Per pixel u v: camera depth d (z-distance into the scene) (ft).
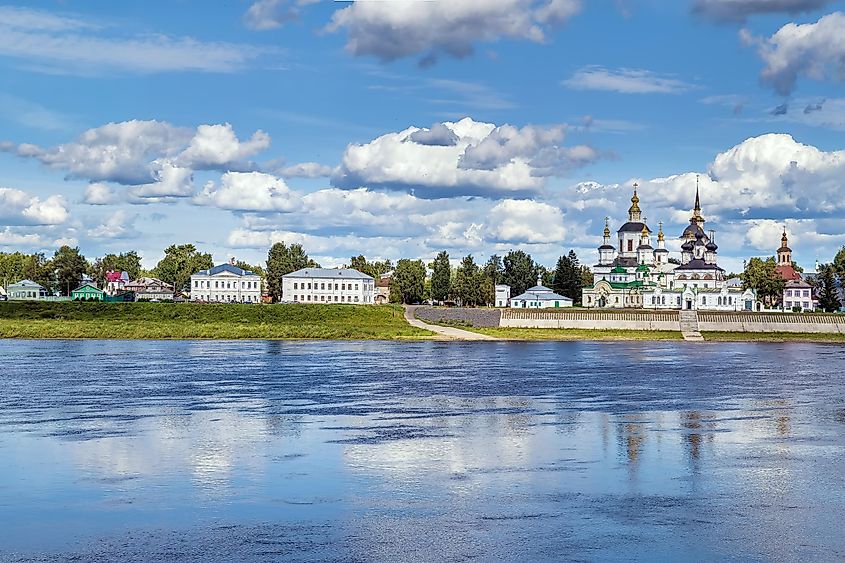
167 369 419.74
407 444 227.81
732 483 185.78
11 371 406.41
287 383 363.97
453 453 216.33
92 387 346.13
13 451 216.95
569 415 279.69
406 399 316.19
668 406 301.63
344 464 203.10
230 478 189.26
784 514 162.61
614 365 468.75
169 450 219.00
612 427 256.32
